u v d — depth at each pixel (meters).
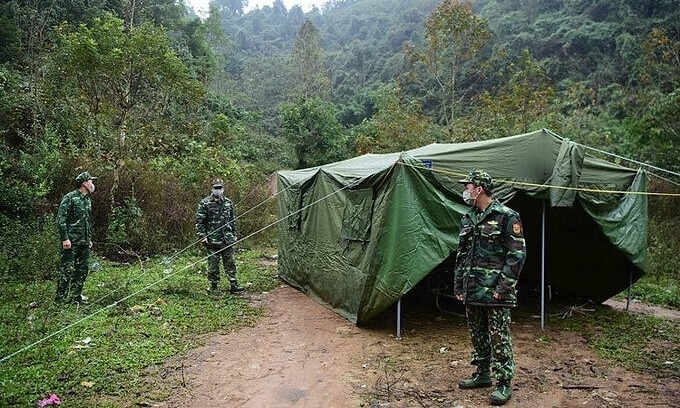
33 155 10.98
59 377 4.30
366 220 6.21
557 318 6.97
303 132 22.66
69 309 6.19
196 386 4.31
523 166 6.29
